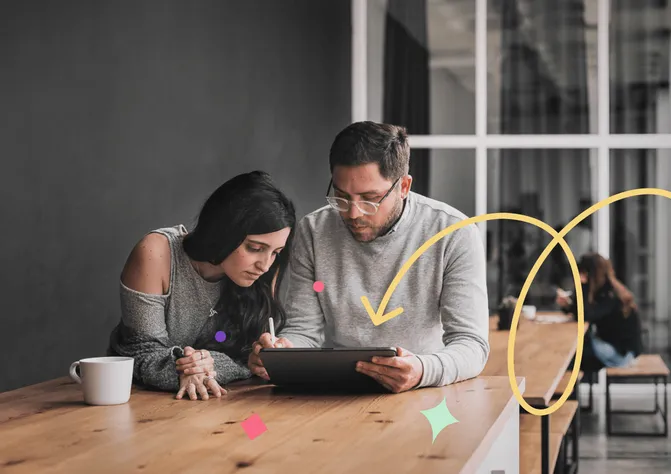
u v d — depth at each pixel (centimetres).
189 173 450
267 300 241
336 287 254
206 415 183
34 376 328
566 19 730
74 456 146
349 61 734
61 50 343
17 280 318
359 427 170
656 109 723
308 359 208
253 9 534
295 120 607
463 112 737
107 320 375
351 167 230
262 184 221
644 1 724
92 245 363
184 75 445
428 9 741
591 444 555
